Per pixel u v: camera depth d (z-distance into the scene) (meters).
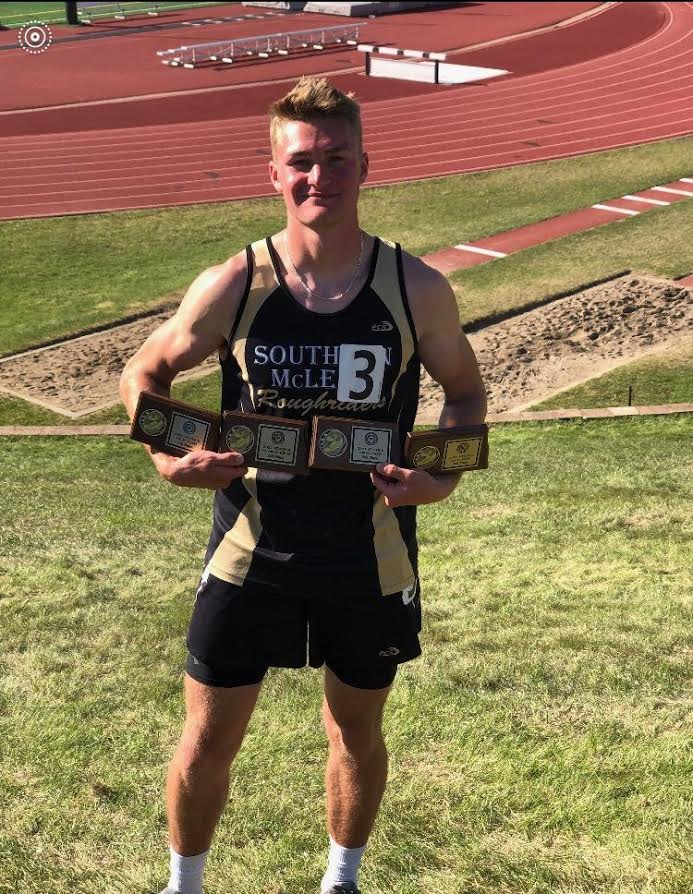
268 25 58.06
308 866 3.37
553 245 23.84
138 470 13.50
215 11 63.31
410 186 28.69
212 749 2.86
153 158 31.78
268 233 25.36
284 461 2.65
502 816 3.59
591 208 26.38
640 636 5.59
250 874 3.32
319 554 2.76
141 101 39.84
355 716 2.96
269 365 2.71
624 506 9.53
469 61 46.47
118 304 21.42
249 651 2.84
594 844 3.40
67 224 26.08
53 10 63.31
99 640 5.80
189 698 2.89
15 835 3.61
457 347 2.86
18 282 22.62
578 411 15.85
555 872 3.24
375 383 2.72
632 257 22.84
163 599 6.69
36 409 17.30
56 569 7.38
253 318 2.71
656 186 27.84
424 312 2.74
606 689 4.70
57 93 41.34
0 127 35.84
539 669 4.99
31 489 11.59
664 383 17.47
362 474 2.75
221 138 34.09
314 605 2.84
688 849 3.31
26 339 19.86
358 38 53.34
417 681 4.85
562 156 31.12
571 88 40.16
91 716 4.66
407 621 2.89
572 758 3.96
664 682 4.78
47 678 5.18
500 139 33.25
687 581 6.96
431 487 2.67
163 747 4.32
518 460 12.84
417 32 54.94
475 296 21.25
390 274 2.71
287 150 2.60
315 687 4.90
